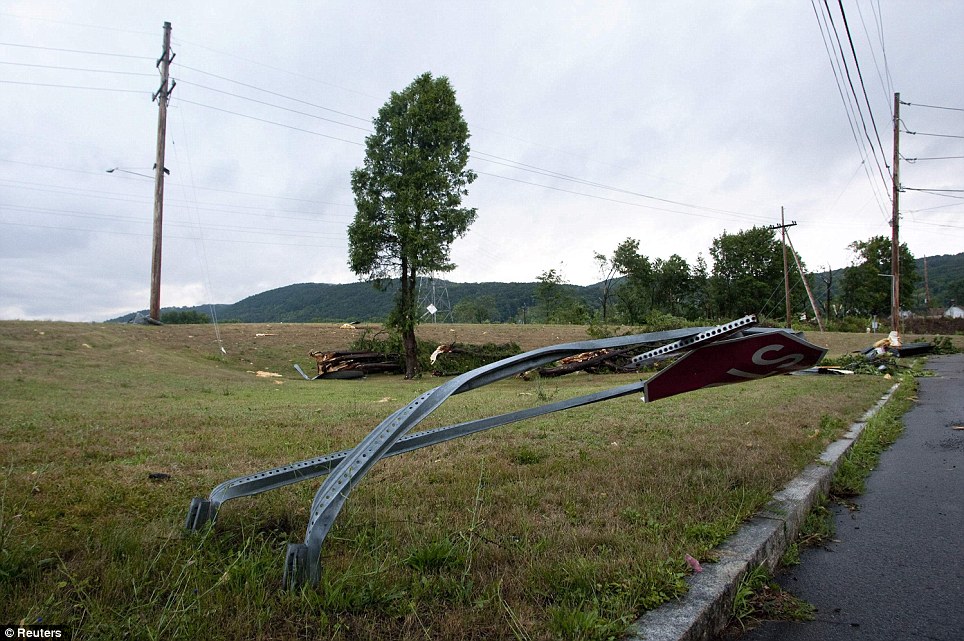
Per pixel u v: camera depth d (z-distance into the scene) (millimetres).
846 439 6562
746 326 3285
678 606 2393
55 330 23625
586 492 4121
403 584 2553
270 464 5270
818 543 3734
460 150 25297
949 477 5441
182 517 3514
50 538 3043
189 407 10820
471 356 26828
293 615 2254
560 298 77875
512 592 2484
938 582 3068
